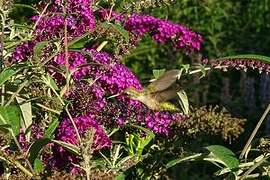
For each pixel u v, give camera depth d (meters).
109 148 6.71
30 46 7.07
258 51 14.95
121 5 7.62
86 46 7.74
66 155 6.17
